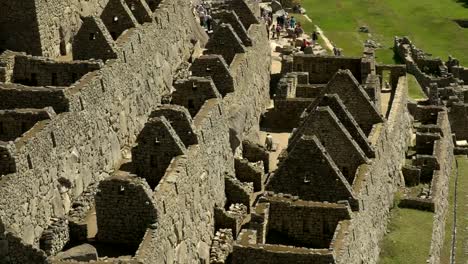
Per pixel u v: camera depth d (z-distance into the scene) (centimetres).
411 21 15362
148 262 4209
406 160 7862
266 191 5347
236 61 6850
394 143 7106
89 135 5172
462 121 9950
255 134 6962
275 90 8081
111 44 5806
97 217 4512
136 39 6184
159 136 5041
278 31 10431
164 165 5069
